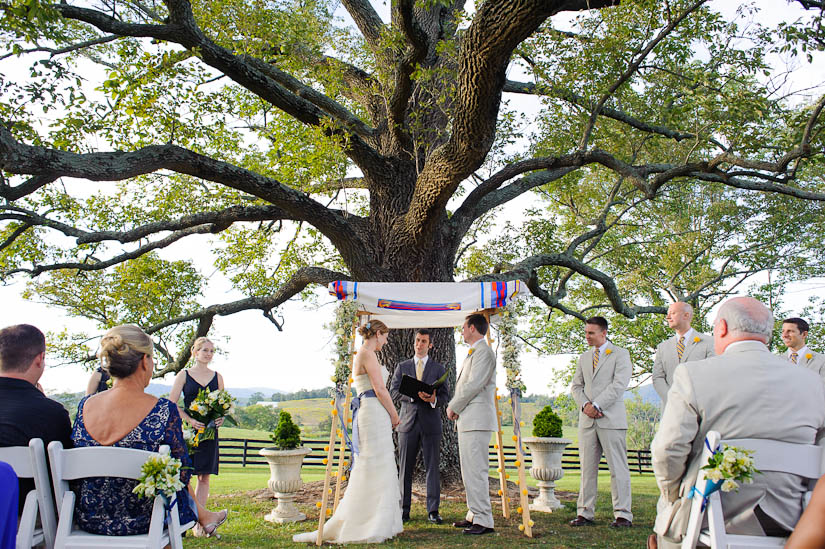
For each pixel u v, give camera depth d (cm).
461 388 712
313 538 653
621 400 762
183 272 1438
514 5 662
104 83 912
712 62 1094
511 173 1127
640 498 995
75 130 913
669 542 339
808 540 168
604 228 1507
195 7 1058
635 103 1264
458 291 730
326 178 1192
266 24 1062
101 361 361
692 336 711
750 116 1012
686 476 338
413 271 1070
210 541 661
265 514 848
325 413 2803
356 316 741
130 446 354
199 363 698
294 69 1134
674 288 2178
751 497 310
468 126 798
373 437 689
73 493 345
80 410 368
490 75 732
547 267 1479
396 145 1138
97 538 338
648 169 1163
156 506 339
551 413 891
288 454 778
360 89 1230
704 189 2191
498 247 1500
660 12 992
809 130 913
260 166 1327
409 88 986
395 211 1099
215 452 674
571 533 692
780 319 2223
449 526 734
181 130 1037
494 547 620
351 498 674
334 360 702
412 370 810
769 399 318
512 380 729
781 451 311
